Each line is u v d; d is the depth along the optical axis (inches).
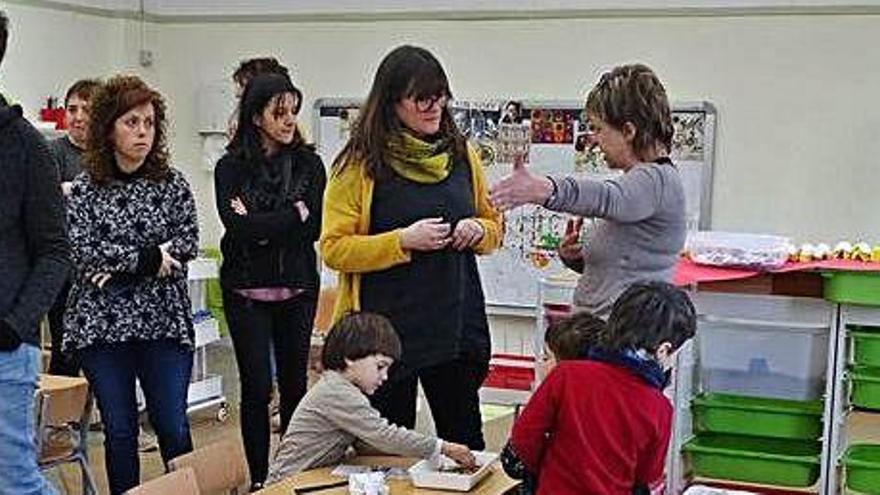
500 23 248.1
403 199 119.5
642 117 108.8
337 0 257.4
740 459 148.8
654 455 107.0
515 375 198.2
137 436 147.8
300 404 130.6
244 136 160.6
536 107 245.3
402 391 125.8
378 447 120.6
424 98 116.6
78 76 256.2
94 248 141.0
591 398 104.4
